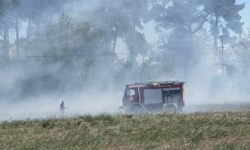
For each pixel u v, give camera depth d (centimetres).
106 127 1978
